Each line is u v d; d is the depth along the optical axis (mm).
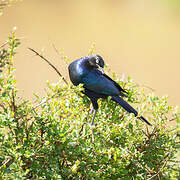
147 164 9281
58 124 8461
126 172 8414
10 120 7742
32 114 8555
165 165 8844
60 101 9461
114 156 8070
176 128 9219
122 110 11125
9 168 7938
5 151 8055
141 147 9164
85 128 8547
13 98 8172
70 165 8633
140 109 9180
